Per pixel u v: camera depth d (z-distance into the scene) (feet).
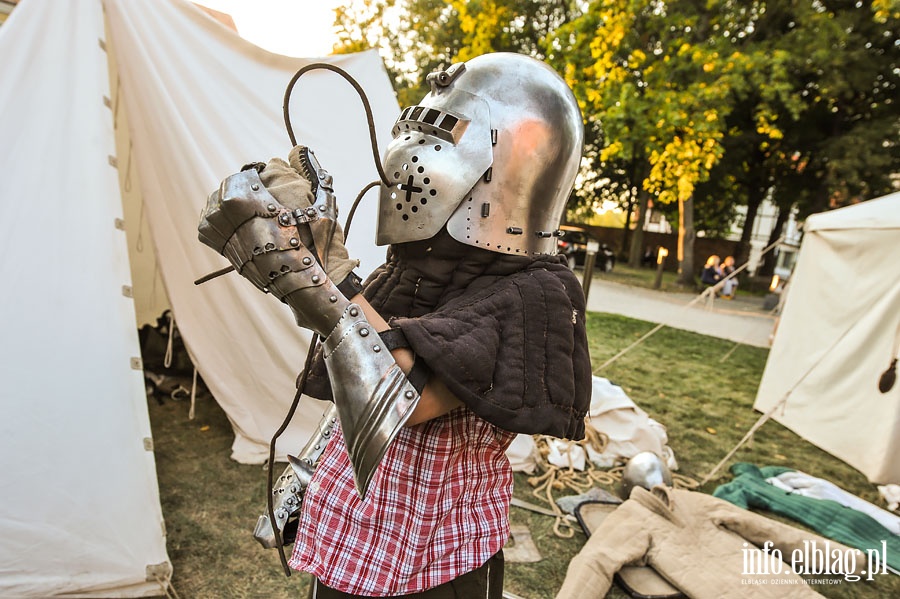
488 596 3.49
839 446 15.01
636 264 80.84
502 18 43.01
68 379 6.84
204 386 14.60
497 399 2.64
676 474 12.82
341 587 3.15
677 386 21.12
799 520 11.09
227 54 10.34
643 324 34.09
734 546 9.02
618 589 8.41
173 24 9.61
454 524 3.28
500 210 3.10
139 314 15.64
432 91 3.35
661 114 36.11
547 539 9.62
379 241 3.31
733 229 105.09
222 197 2.60
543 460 12.59
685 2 41.37
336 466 3.44
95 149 7.27
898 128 52.85
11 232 6.72
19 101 6.93
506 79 3.20
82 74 7.32
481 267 3.17
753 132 58.80
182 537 8.55
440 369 2.53
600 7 34.53
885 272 14.40
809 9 43.42
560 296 3.02
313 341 3.34
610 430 13.29
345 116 11.51
